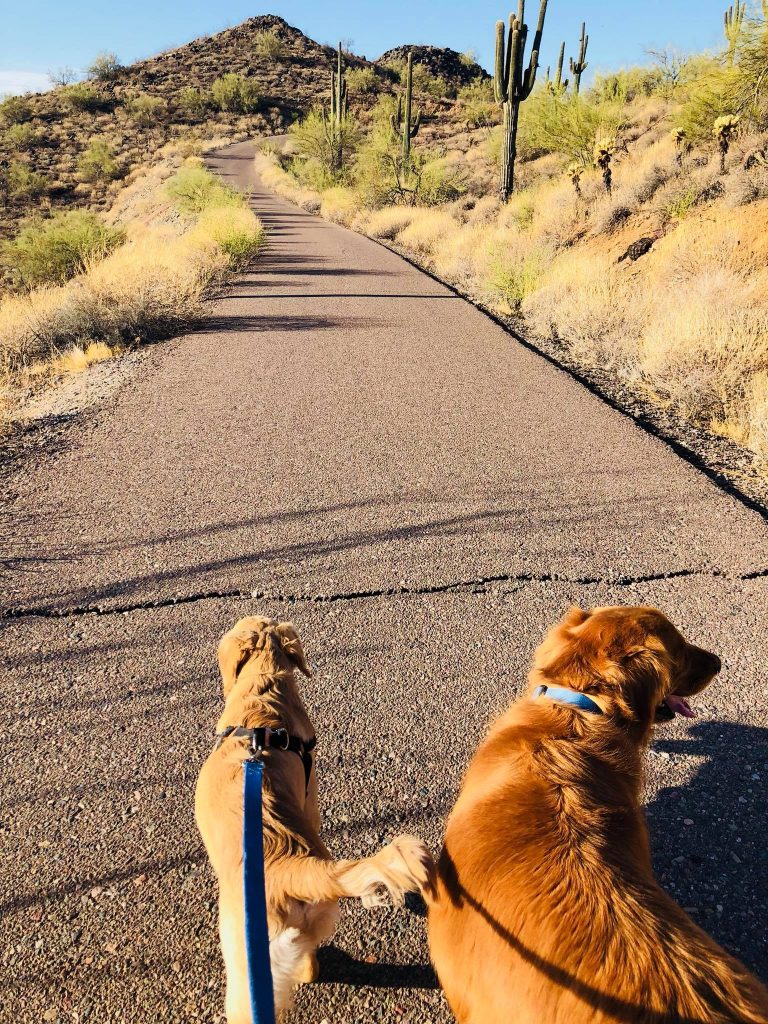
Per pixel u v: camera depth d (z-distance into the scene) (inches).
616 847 81.7
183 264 728.3
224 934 90.0
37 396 433.1
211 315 597.9
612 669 100.2
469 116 2728.8
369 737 158.9
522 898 76.1
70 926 119.7
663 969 67.8
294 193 2079.2
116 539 242.7
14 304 657.6
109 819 139.5
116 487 282.4
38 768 152.1
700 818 138.2
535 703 103.0
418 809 140.3
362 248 1047.6
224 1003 107.6
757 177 544.4
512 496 268.2
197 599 209.6
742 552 228.7
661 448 309.1
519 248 733.3
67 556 233.1
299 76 4830.2
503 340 503.5
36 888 126.4
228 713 121.7
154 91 4409.5
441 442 320.5
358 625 197.8
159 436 335.3
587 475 284.5
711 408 352.8
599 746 94.6
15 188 2748.5
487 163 1633.9
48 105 4045.3
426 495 270.1
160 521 254.2
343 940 117.3
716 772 148.8
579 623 111.5
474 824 86.4
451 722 162.9
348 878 78.5
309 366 444.1
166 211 1791.3
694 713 164.7
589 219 726.5
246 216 1111.6
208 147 3486.7
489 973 74.8
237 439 328.5
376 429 337.4
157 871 128.7
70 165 3142.2
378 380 413.1
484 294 673.0
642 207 669.9
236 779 104.7
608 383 410.9
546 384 401.4
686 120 694.5
